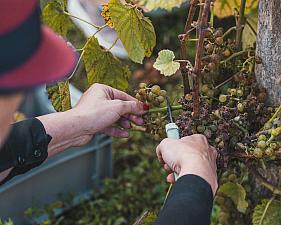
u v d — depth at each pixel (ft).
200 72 3.63
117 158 8.35
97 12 5.11
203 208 3.04
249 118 3.86
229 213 4.47
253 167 3.97
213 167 3.41
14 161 3.63
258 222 4.10
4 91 2.11
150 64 9.48
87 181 7.47
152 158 8.34
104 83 4.24
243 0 4.04
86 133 3.91
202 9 3.74
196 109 3.66
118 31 3.77
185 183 3.11
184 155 3.30
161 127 3.93
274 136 3.57
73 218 7.29
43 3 4.23
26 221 6.79
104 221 7.24
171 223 2.94
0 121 2.22
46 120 3.81
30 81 2.16
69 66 2.33
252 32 4.31
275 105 3.92
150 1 4.44
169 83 9.27
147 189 7.66
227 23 5.18
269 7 3.78
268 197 4.28
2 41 2.12
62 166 7.08
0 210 6.52
